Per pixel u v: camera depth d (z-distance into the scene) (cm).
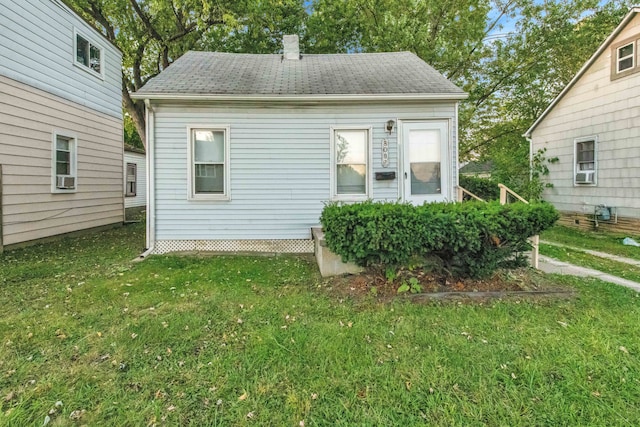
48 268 499
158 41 1302
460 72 1443
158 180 618
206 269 500
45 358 247
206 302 360
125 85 1344
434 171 642
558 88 1480
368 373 226
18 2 627
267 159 631
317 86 645
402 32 1148
